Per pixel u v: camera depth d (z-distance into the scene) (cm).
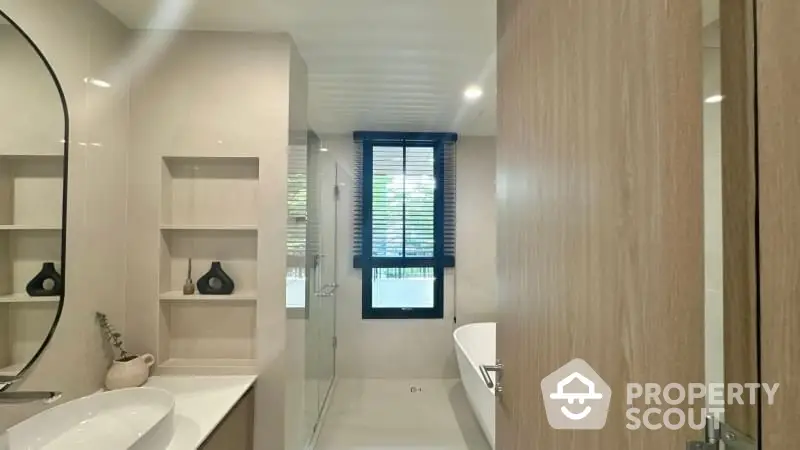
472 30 225
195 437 161
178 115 227
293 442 247
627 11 66
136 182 225
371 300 445
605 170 73
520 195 113
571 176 85
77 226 187
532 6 105
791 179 44
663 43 58
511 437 121
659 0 59
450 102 343
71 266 184
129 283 223
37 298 167
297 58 249
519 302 114
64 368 180
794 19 43
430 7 203
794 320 43
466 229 448
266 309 228
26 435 149
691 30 54
